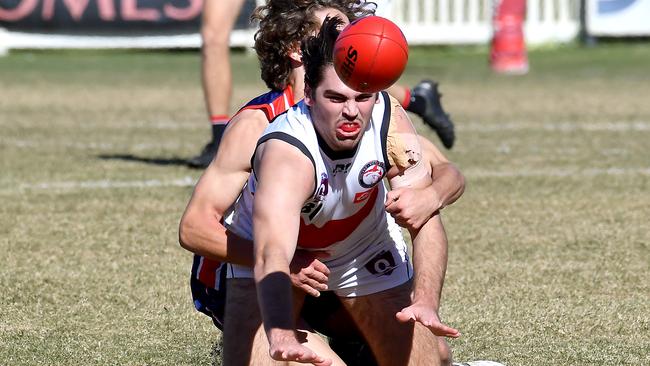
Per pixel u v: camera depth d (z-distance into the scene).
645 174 28.92
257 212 11.53
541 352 14.99
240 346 12.46
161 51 68.81
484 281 18.48
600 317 16.58
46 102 45.56
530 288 18.09
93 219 23.16
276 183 11.55
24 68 60.31
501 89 51.12
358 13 13.43
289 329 10.88
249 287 12.81
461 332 15.83
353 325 14.06
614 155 32.16
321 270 12.10
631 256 20.28
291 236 11.44
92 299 17.41
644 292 17.94
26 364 14.38
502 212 24.08
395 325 13.12
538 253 20.45
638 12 72.19
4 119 40.00
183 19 67.00
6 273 18.89
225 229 12.70
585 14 73.06
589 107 44.12
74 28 66.31
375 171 12.28
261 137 12.05
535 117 41.03
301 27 13.12
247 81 52.97
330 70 11.28
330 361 11.49
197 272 13.95
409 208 12.21
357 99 11.38
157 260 19.80
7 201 25.00
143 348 15.11
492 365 14.23
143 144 34.06
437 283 12.12
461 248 20.81
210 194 12.80
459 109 43.59
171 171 29.05
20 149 32.84
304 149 11.74
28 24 66.31
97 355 14.80
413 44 71.88
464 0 71.88
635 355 14.88
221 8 27.30
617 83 53.53
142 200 25.12
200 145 33.84
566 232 22.19
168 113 42.31
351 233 12.89
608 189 26.80
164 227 22.41
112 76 56.78
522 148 33.53
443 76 57.09
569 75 57.84
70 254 20.23
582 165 30.38
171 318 16.47
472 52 71.19
